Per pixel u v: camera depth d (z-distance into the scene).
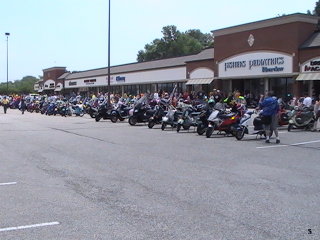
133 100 28.83
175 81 50.91
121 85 64.38
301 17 34.50
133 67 62.16
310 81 34.44
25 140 16.23
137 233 5.39
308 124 19.41
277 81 37.31
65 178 8.89
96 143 15.02
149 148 13.55
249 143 14.91
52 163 10.80
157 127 22.31
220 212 6.32
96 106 33.41
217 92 26.70
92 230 5.53
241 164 10.47
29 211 6.44
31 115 40.28
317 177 8.84
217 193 7.48
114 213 6.30
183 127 19.70
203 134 18.12
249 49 38.94
